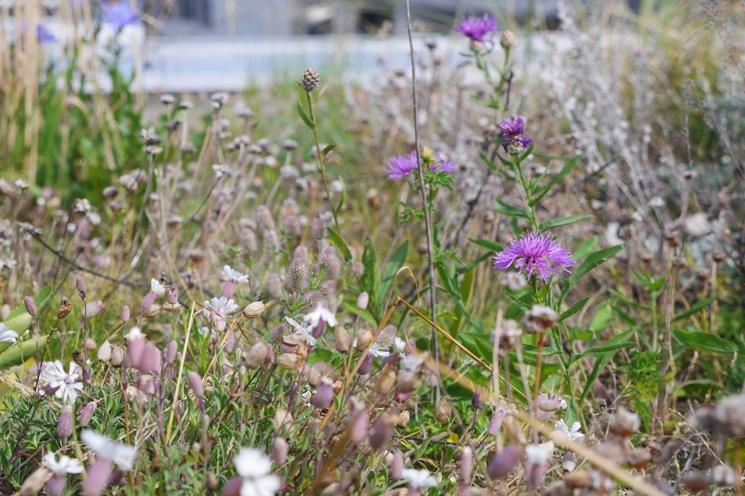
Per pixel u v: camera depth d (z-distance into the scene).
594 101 1.62
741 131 1.57
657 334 1.27
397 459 0.93
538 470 0.90
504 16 2.08
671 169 1.50
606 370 1.24
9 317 1.13
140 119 1.58
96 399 1.01
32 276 1.26
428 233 1.09
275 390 1.03
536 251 1.07
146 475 0.94
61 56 1.66
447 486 1.01
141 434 0.96
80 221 1.36
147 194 1.33
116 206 1.34
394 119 1.64
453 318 1.18
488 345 1.12
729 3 1.48
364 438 0.96
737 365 1.21
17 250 1.29
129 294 1.29
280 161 1.74
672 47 1.85
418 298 1.17
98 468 0.88
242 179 1.41
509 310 1.20
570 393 1.11
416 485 0.91
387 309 1.20
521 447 0.95
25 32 1.61
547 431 0.92
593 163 1.48
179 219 1.33
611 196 1.48
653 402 1.15
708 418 0.86
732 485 0.94
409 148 1.51
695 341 1.17
